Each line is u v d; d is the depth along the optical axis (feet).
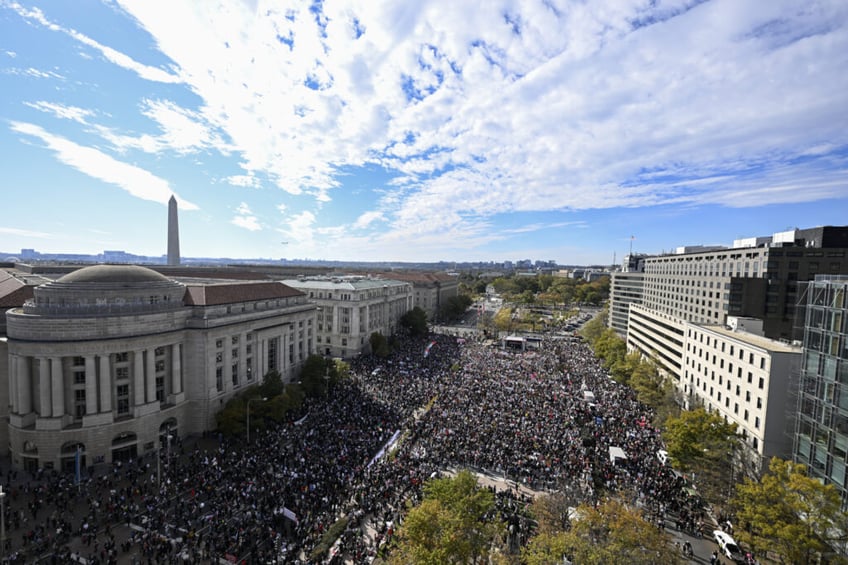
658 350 349.41
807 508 118.21
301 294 349.00
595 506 143.33
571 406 262.67
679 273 456.86
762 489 126.00
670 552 113.09
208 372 229.86
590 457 193.88
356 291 422.00
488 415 241.14
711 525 153.89
